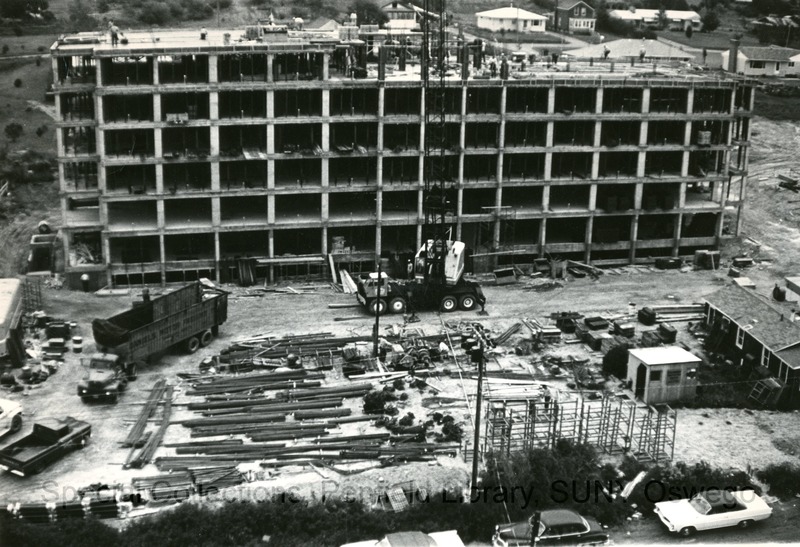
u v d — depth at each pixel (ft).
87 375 215.51
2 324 227.81
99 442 195.93
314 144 296.51
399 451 193.98
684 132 320.09
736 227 340.80
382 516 172.04
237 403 212.64
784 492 187.83
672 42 634.02
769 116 479.41
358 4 594.24
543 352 248.32
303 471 186.80
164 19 587.27
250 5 625.82
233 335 253.44
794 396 222.28
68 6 590.55
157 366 232.73
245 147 298.56
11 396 214.90
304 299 284.00
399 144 307.37
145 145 291.79
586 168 320.70
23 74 463.01
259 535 167.32
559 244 319.68
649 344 251.60
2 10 549.13
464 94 297.53
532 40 611.47
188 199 314.35
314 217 304.71
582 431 204.13
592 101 312.50
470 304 277.23
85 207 311.27
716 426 212.43
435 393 222.07
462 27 636.48
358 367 230.68
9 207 345.10
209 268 294.05
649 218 330.75
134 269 285.84
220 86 279.08
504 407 195.72
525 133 313.12
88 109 296.10
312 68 298.15
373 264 310.86
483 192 323.16
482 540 171.32
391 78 304.30
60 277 291.58
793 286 273.75
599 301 287.89
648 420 200.75
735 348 246.68
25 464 180.55
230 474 184.03
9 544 159.43
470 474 186.39
